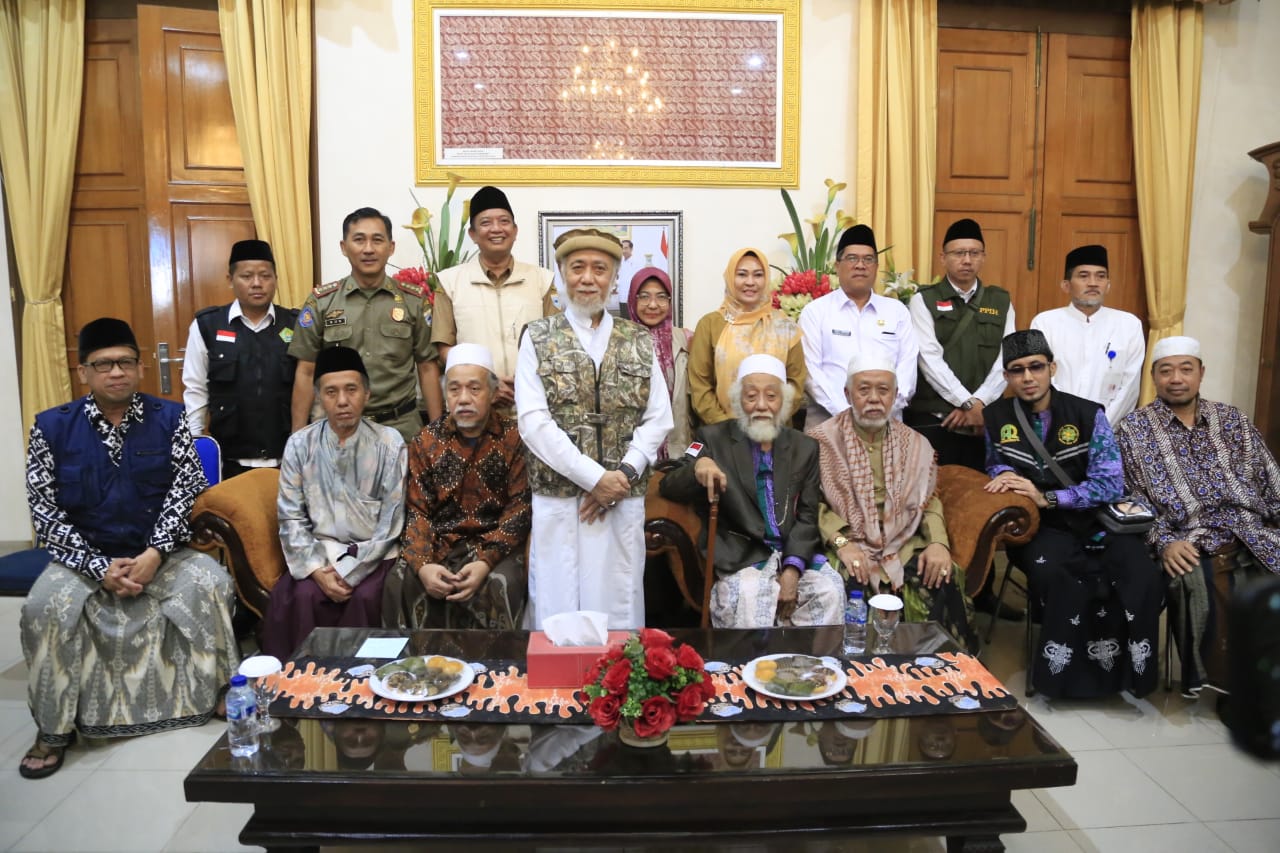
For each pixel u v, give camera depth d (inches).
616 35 169.6
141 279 172.6
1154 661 112.0
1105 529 118.0
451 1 166.9
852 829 70.4
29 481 107.4
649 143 172.2
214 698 111.2
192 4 164.2
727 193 174.9
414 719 76.7
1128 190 184.9
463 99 169.2
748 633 96.2
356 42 167.2
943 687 82.7
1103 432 121.3
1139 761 102.1
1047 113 180.9
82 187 170.9
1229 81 183.5
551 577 107.2
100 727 105.7
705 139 173.0
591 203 173.0
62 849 84.8
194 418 137.7
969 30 177.3
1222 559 117.4
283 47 162.7
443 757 70.7
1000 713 78.3
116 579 104.7
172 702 109.1
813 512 115.3
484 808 69.7
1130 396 149.5
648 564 136.0
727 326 138.1
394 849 83.7
